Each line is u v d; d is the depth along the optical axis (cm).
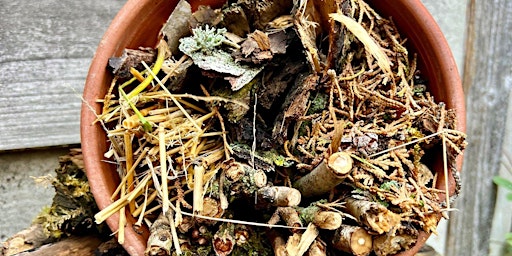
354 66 35
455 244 51
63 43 46
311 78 32
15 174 47
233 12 34
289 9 34
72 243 38
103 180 33
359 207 29
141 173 34
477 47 49
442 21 49
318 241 30
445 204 32
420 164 33
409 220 30
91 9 46
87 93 33
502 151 51
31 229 39
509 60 50
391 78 34
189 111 34
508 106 50
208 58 32
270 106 33
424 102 35
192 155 33
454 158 33
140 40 35
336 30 32
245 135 33
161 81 33
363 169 32
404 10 35
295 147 33
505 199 51
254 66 32
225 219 31
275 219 31
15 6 46
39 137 46
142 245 33
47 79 46
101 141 34
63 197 39
